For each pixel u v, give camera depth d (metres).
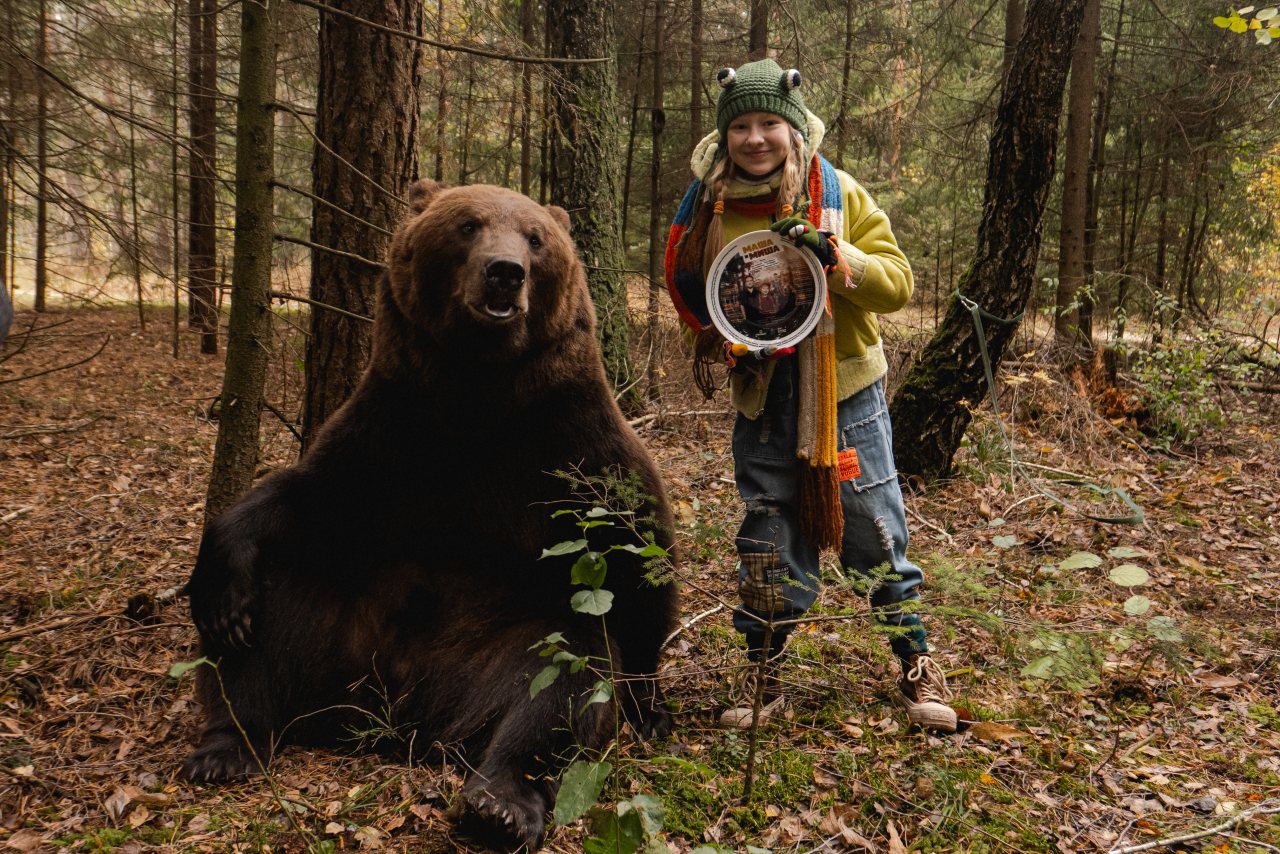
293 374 9.20
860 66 15.95
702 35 14.99
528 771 2.83
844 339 3.28
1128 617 4.44
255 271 4.22
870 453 3.35
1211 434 9.19
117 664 3.87
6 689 3.61
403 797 2.85
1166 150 14.42
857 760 3.13
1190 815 2.87
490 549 3.22
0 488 6.95
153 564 5.20
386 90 4.70
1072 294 11.31
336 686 3.25
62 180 10.78
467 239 3.00
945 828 2.76
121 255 7.23
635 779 2.97
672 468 7.07
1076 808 2.90
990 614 2.98
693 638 4.23
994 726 3.31
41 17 7.51
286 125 14.17
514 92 7.51
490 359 3.03
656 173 13.34
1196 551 5.65
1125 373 10.73
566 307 3.20
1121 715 3.54
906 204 17.72
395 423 3.16
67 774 3.01
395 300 3.20
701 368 3.50
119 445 8.48
